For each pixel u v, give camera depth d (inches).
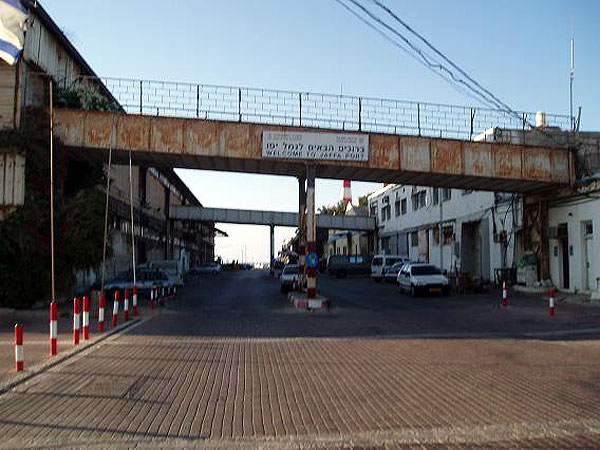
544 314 717.3
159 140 832.9
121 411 269.1
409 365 381.1
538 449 211.9
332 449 214.4
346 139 868.0
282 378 342.3
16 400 289.1
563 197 991.0
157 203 1915.6
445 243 1614.2
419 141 895.7
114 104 924.0
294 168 917.2
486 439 223.8
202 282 1800.0
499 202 1268.5
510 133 1122.0
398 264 1585.9
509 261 1220.5
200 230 3093.0
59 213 805.2
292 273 1256.8
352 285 1513.3
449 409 269.4
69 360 402.6
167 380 337.4
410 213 1952.5
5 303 780.0
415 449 213.2
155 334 552.1
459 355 420.5
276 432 236.2
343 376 346.9
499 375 345.7
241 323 653.9
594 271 918.4
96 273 1197.1
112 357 416.5
